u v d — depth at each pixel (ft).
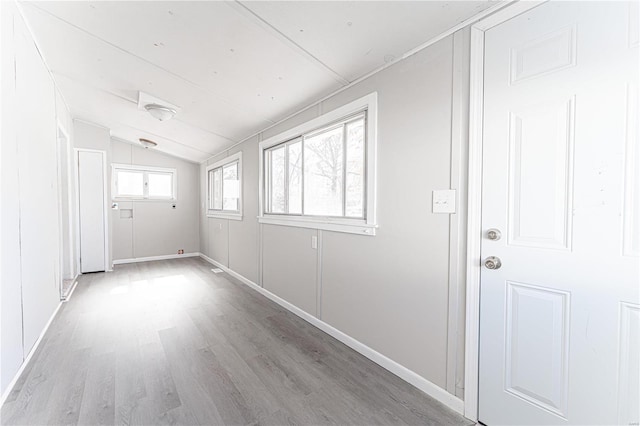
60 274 10.52
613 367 3.61
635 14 3.34
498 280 4.58
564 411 3.99
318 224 8.49
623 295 3.52
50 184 8.83
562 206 3.94
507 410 4.53
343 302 7.69
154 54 7.20
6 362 5.33
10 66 5.59
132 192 18.40
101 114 13.26
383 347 6.51
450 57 5.08
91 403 5.20
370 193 6.64
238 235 14.25
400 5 4.69
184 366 6.45
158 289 12.50
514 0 4.30
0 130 5.10
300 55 6.52
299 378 6.05
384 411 5.10
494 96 4.54
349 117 7.52
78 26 6.47
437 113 5.31
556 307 4.03
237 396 5.46
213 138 13.98
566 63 3.84
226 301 10.99
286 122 10.16
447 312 5.24
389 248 6.31
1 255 5.10
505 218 4.49
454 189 5.07
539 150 4.12
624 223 3.49
